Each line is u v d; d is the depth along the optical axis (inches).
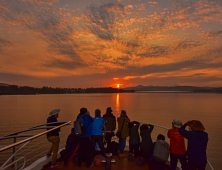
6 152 1382.9
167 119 3432.6
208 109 5748.0
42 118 3447.3
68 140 171.5
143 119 3427.7
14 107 6348.4
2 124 2783.0
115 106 6722.4
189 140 129.8
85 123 171.5
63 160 181.8
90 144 171.0
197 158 124.0
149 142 168.4
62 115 4015.8
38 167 158.9
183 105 7554.1
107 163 151.9
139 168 165.8
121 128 194.1
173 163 148.0
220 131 2511.1
